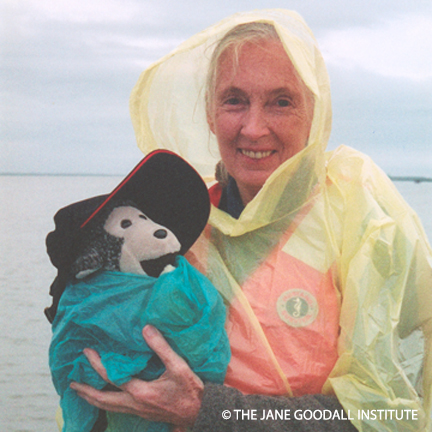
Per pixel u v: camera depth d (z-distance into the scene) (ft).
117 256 3.95
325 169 4.39
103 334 3.87
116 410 3.91
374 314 3.89
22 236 21.09
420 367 4.09
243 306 4.12
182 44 4.52
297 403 3.77
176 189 4.29
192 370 3.88
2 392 9.65
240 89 4.22
